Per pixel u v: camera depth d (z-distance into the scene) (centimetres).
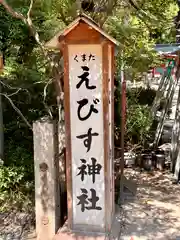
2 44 625
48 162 412
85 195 418
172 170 674
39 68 592
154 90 1112
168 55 793
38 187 418
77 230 424
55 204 421
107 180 410
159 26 582
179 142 640
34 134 411
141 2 546
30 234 441
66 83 398
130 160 706
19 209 502
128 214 488
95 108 398
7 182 515
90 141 406
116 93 701
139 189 587
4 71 660
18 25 595
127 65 603
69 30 380
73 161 413
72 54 392
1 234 441
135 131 757
